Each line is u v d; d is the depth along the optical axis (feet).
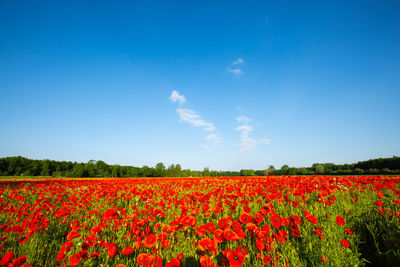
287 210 15.85
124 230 13.43
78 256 8.32
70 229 15.60
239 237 8.81
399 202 14.06
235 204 14.85
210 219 15.30
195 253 9.77
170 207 19.77
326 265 8.90
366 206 16.37
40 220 15.30
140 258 7.61
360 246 11.51
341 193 21.58
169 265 7.33
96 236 11.00
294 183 26.40
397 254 9.27
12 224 15.61
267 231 9.41
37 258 10.32
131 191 26.37
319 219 13.24
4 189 39.45
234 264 7.42
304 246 10.50
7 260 7.50
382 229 11.66
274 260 8.57
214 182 41.06
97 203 24.16
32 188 39.78
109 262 9.70
